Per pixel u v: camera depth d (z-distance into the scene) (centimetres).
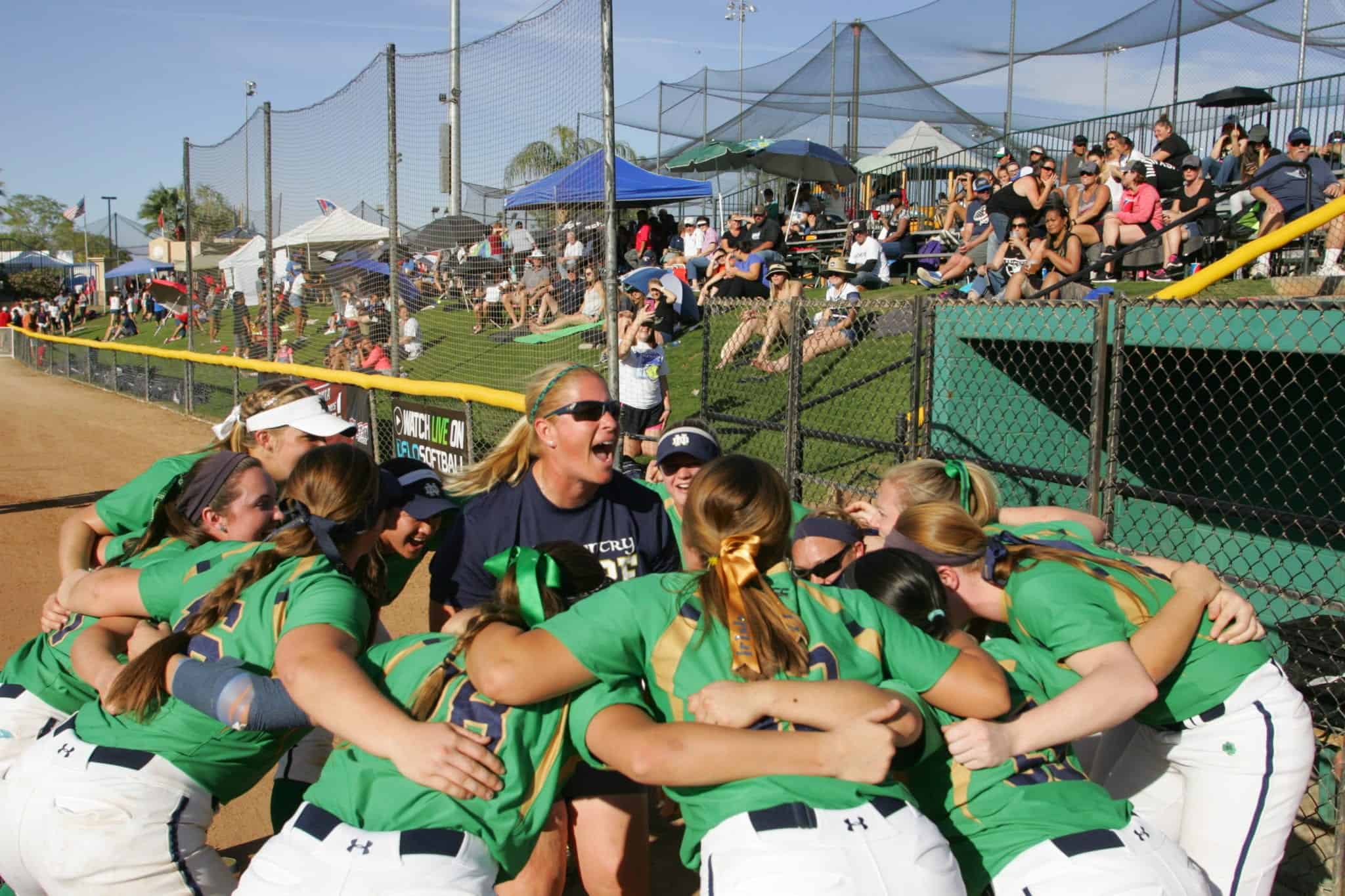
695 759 206
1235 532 544
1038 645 255
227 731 255
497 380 787
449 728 221
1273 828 265
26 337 3275
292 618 243
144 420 1625
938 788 237
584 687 229
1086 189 1034
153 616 286
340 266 1094
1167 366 572
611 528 322
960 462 306
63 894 248
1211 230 886
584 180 696
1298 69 1284
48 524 916
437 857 211
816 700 208
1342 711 398
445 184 852
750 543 219
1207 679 263
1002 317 541
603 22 562
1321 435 509
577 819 293
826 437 608
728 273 1207
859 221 1249
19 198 7575
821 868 195
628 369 824
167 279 2911
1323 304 386
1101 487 475
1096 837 221
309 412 367
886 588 248
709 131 2139
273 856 216
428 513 314
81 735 258
